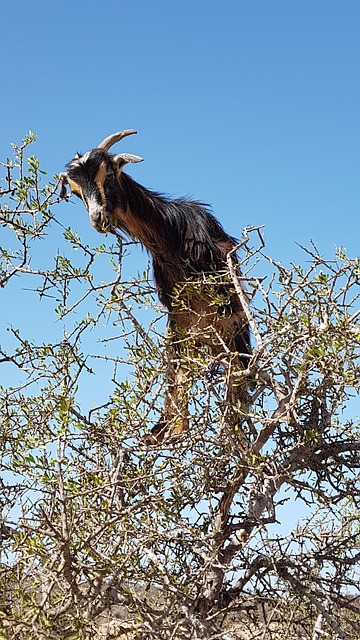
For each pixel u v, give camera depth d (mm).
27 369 4727
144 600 4152
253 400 5070
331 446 5066
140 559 4148
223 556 4859
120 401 4414
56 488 4117
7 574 3801
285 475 4473
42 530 3551
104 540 4027
